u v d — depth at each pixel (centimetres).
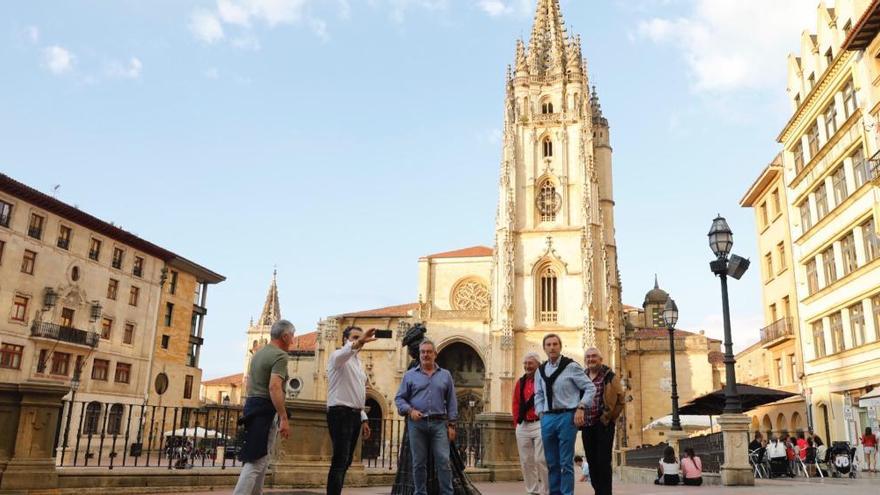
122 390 6372
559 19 8606
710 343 9425
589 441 1172
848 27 3684
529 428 1297
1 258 5172
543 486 1281
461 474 1102
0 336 5106
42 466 1326
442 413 1067
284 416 930
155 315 6912
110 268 6341
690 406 3438
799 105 4288
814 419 4178
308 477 1625
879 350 3391
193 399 7512
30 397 1342
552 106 8031
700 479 2128
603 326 7088
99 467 1580
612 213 8538
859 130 3525
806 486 2017
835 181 3906
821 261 4116
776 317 4931
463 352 7906
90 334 5909
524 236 7538
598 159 8744
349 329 1141
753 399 3091
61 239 5797
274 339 992
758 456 3034
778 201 4909
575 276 7281
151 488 1470
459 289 8244
